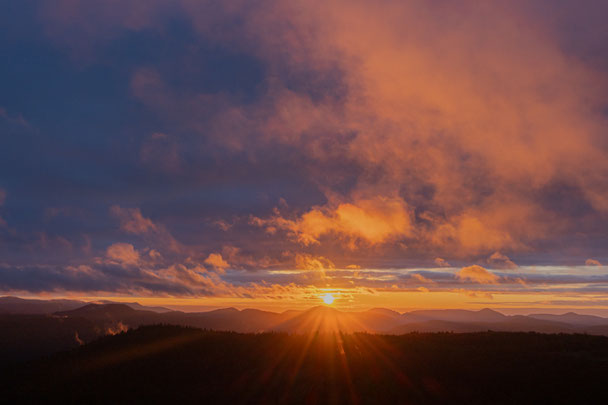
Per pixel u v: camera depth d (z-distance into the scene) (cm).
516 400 2795
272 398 3369
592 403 2664
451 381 3216
